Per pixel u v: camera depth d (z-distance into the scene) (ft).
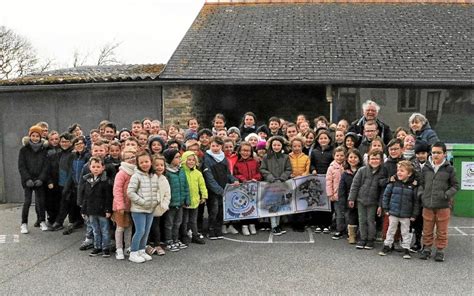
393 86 37.01
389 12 50.37
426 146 22.71
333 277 19.02
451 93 37.86
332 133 28.50
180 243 23.39
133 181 20.93
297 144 26.78
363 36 44.52
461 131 37.96
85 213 22.20
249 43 43.37
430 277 18.98
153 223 22.36
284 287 17.97
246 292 17.51
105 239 22.04
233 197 25.64
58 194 27.73
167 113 36.91
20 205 36.40
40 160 27.04
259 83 36.22
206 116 41.55
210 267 20.34
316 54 40.81
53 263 21.09
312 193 26.58
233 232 26.07
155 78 36.27
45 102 37.65
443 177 20.97
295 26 47.32
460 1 52.26
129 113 37.27
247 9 52.37
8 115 37.81
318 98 46.16
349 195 23.35
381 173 22.77
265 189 26.12
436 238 21.38
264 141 27.45
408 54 40.63
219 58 40.06
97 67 48.08
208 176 24.75
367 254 22.06
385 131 27.09
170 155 22.97
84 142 26.61
